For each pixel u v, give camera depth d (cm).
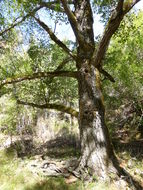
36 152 786
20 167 564
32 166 558
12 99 814
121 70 805
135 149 700
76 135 967
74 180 450
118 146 748
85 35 510
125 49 820
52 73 521
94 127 465
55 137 1029
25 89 735
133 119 991
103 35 432
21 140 946
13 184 453
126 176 443
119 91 895
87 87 481
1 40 525
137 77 812
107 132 476
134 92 855
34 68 688
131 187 420
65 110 549
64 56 732
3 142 1027
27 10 394
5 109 1005
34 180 465
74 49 730
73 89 861
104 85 851
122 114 1052
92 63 487
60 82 746
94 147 457
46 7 473
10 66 573
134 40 798
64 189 419
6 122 1006
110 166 447
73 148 772
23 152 827
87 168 456
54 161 582
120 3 380
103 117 479
